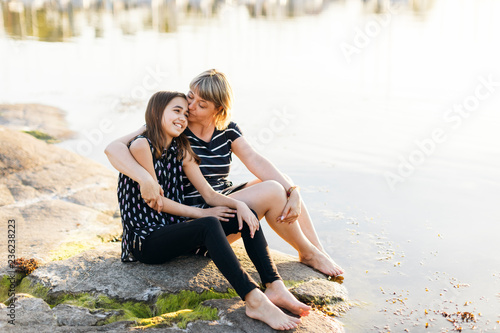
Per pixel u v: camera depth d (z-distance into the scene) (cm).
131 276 322
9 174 488
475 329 302
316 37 1591
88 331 264
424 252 395
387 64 1193
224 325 281
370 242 411
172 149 329
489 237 418
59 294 307
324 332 283
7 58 1184
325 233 425
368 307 323
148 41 1445
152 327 273
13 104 819
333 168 577
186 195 348
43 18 1925
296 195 344
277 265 360
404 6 2481
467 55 1284
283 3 2711
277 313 283
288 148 644
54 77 1022
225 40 1504
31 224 405
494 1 2494
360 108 835
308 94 930
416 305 326
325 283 339
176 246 309
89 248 374
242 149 363
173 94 322
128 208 325
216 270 335
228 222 318
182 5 2581
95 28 1702
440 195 504
